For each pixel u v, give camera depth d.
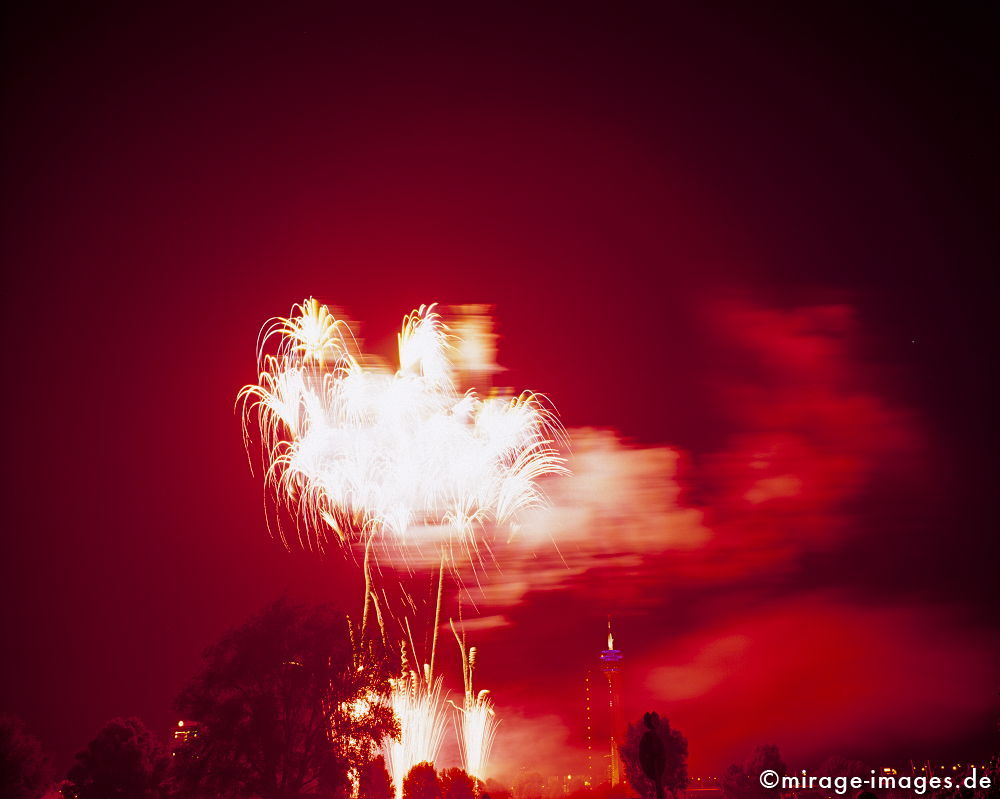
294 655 77.19
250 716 74.75
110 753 83.31
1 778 77.12
